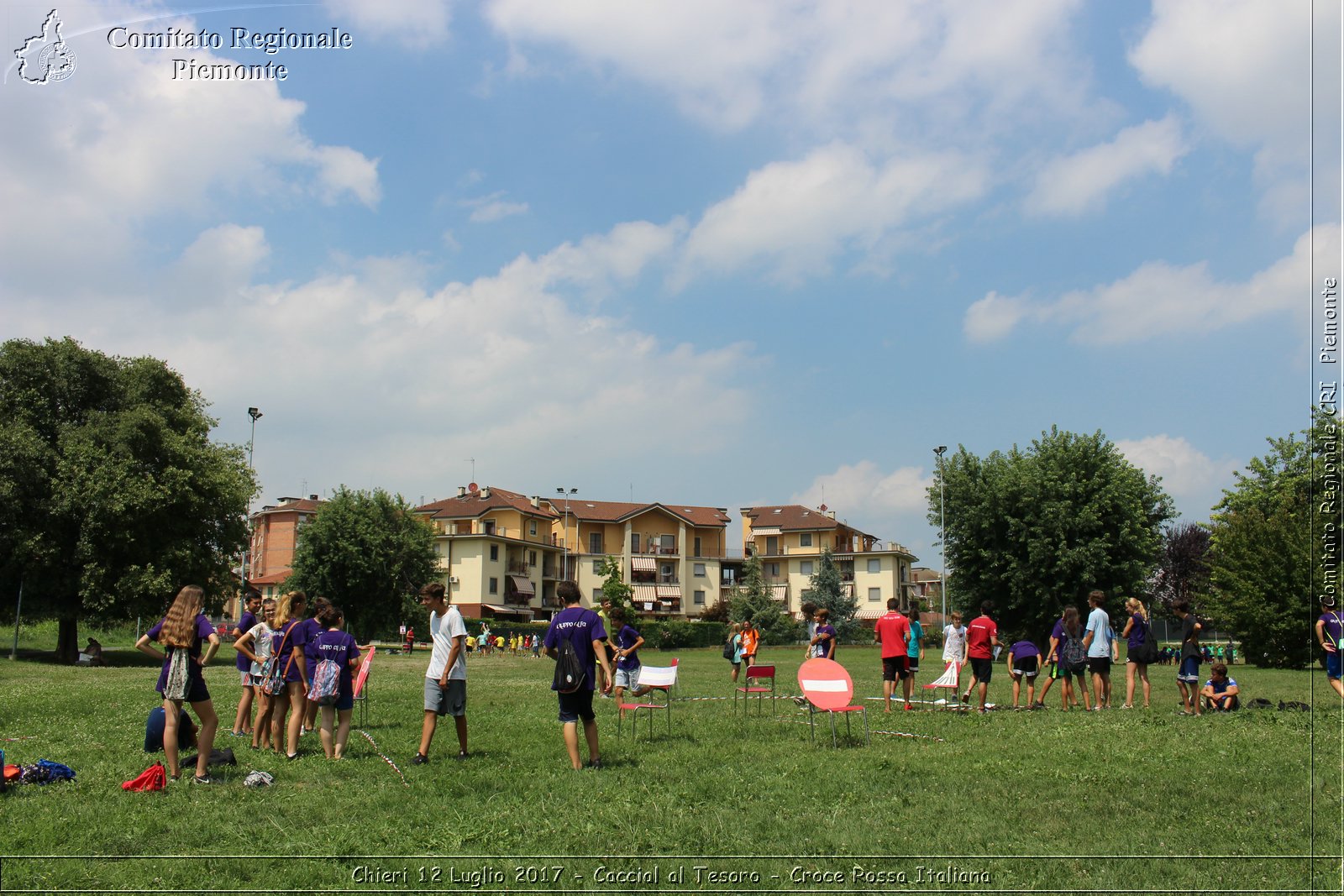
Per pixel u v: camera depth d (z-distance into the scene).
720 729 14.12
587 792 9.06
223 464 43.09
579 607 10.83
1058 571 47.28
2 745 11.93
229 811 8.23
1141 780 9.34
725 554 98.38
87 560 37.22
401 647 59.47
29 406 39.22
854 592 93.12
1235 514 42.91
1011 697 21.17
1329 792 8.73
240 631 13.27
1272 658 35.78
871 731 13.60
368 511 58.78
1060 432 49.94
